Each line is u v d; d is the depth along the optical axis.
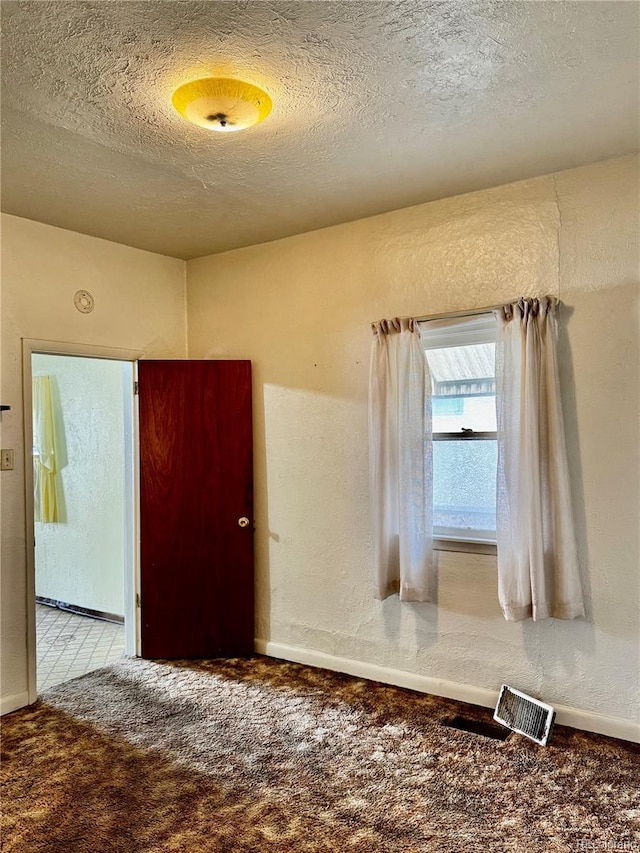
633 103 2.24
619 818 2.18
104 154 2.58
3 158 2.61
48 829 2.17
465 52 1.91
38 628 4.65
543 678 2.91
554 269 2.88
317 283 3.66
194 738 2.80
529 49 1.90
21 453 3.27
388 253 3.39
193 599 3.88
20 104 2.17
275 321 3.85
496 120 2.36
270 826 2.16
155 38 1.81
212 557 3.89
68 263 3.54
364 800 2.31
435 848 2.04
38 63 1.92
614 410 2.73
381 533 3.26
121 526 4.74
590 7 1.71
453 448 3.21
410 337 3.18
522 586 2.83
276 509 3.84
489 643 3.07
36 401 5.23
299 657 3.73
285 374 3.81
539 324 2.82
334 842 2.07
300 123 2.35
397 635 3.36
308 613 3.71
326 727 2.89
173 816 2.23
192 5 1.67
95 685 3.45
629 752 2.61
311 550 3.70
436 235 3.23
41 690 3.41
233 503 3.89
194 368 3.91
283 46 1.86
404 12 1.71
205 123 2.15
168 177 2.83
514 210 2.99
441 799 2.31
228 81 2.01
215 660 3.82
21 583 3.23
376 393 3.29
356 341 3.52
